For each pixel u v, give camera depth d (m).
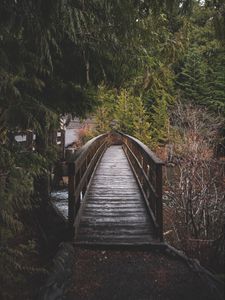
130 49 5.16
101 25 4.48
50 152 5.95
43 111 3.96
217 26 4.14
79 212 5.66
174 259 4.49
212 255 4.80
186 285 3.79
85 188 7.06
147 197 6.78
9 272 3.75
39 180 6.22
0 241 3.47
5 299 3.88
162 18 5.10
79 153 5.99
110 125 22.84
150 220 5.75
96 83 5.75
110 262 4.39
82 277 3.99
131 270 4.17
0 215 3.37
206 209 6.08
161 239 4.94
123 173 10.34
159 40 5.68
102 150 15.09
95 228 5.41
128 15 4.33
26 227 5.73
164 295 3.59
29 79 4.04
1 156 3.34
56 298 3.46
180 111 14.78
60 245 4.73
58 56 4.96
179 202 6.86
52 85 5.39
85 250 4.71
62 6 2.94
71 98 5.88
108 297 3.57
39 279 4.53
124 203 6.79
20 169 3.62
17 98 3.58
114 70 5.46
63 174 11.58
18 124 3.74
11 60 3.43
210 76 20.44
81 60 5.09
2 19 2.89
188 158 7.67
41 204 6.20
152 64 5.88
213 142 12.18
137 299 3.53
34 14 2.95
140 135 19.80
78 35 4.61
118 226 5.49
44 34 3.19
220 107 18.88
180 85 20.94
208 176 6.94
